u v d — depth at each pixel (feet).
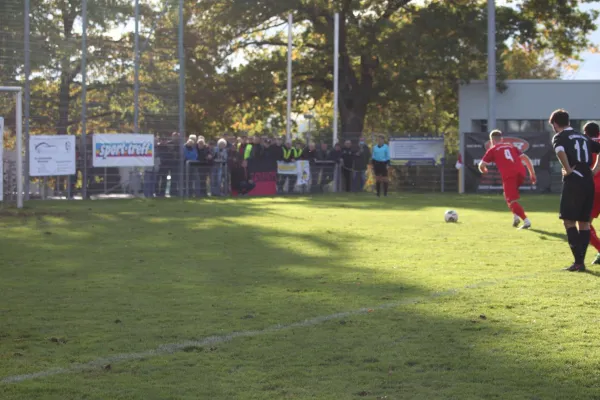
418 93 168.55
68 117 99.35
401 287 36.17
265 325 28.53
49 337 26.84
